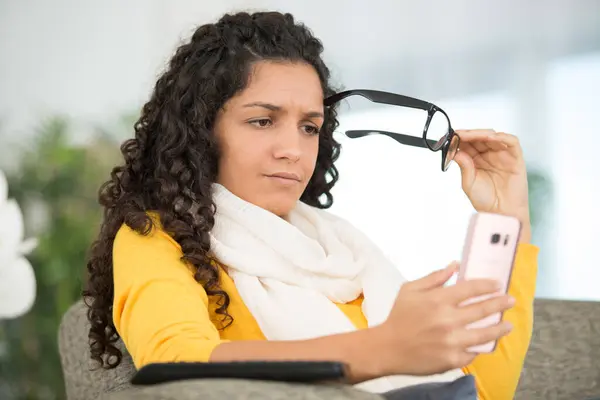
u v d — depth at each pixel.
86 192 3.01
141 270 1.31
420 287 1.01
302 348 1.05
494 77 4.91
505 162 1.66
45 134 3.27
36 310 2.86
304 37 1.53
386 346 1.00
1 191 1.67
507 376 1.53
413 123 4.68
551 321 1.71
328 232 1.60
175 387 0.99
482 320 1.10
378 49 4.88
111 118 4.39
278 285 1.43
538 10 4.89
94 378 1.56
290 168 1.49
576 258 4.79
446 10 4.90
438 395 1.22
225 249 1.44
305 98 1.48
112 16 4.54
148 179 1.53
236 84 1.46
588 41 4.86
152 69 4.54
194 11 4.61
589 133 4.85
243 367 1.03
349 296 1.54
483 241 1.11
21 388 2.86
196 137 1.49
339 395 0.96
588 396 1.66
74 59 4.50
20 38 4.47
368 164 4.62
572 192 4.84
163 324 1.19
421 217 4.60
